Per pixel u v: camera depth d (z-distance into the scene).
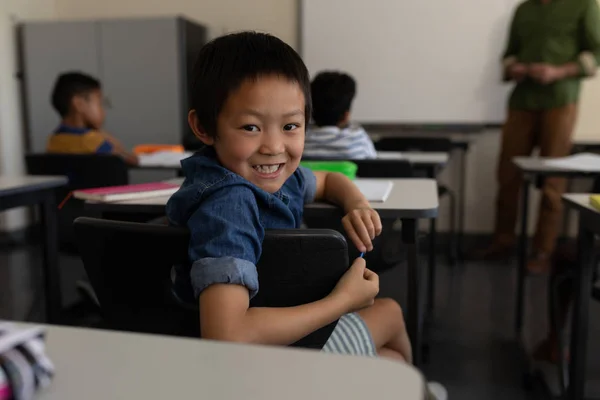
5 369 0.34
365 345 0.95
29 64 4.09
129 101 3.99
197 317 0.78
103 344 0.42
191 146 3.93
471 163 4.00
